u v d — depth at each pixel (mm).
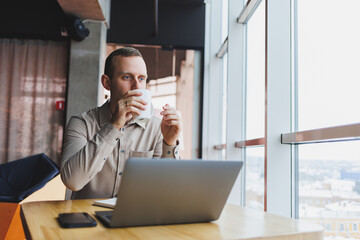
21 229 2457
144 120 1234
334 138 1381
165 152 1328
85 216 872
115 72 1349
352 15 1391
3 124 4633
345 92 1432
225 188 872
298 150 1912
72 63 4617
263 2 2682
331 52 1570
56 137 4641
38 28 4742
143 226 829
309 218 1763
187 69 5102
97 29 4688
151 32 5043
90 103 4590
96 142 1165
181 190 817
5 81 4695
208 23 4922
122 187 750
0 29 4711
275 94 2014
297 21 2000
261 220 945
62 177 1182
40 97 4688
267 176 1953
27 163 3344
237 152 3086
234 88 3139
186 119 5039
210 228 834
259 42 2756
